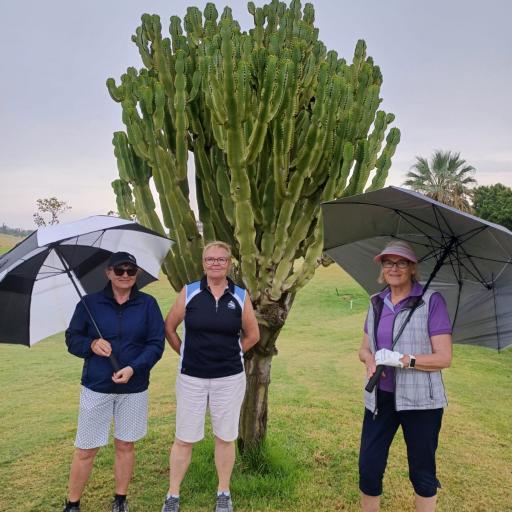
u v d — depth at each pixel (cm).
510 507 336
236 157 309
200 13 379
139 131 339
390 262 258
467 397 613
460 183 3130
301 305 1455
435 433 250
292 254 353
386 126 357
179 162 345
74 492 292
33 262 287
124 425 289
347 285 1745
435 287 289
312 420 511
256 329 306
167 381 708
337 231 292
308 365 805
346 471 383
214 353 284
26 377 743
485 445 450
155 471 381
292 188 327
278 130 308
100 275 328
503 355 870
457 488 362
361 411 548
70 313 312
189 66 359
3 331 293
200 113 367
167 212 350
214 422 293
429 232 271
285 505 330
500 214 3291
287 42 360
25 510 323
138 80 353
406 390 248
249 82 299
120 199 390
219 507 295
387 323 261
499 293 262
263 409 384
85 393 284
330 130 321
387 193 243
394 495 349
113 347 284
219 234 386
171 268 369
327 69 324
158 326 295
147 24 375
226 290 290
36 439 462
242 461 381
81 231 267
